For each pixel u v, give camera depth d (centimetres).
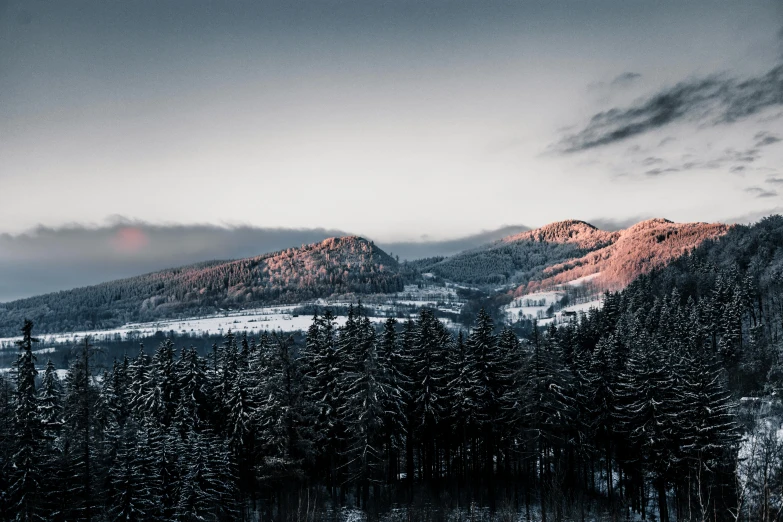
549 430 4369
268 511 4622
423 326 5006
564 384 4553
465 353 4997
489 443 4738
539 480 5059
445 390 4997
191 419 4853
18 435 3453
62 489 3572
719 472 3744
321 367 4672
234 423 4638
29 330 3619
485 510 4641
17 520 3306
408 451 4938
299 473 4122
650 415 4291
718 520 3538
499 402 4716
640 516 4719
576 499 4612
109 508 3703
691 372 4225
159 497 3788
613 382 4838
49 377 4806
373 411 4272
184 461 4059
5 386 3816
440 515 4481
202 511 3922
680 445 4088
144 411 4950
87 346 3866
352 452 4506
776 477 2586
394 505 4769
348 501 4856
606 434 4872
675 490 4262
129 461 3747
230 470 4491
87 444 3650
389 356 4684
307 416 4212
